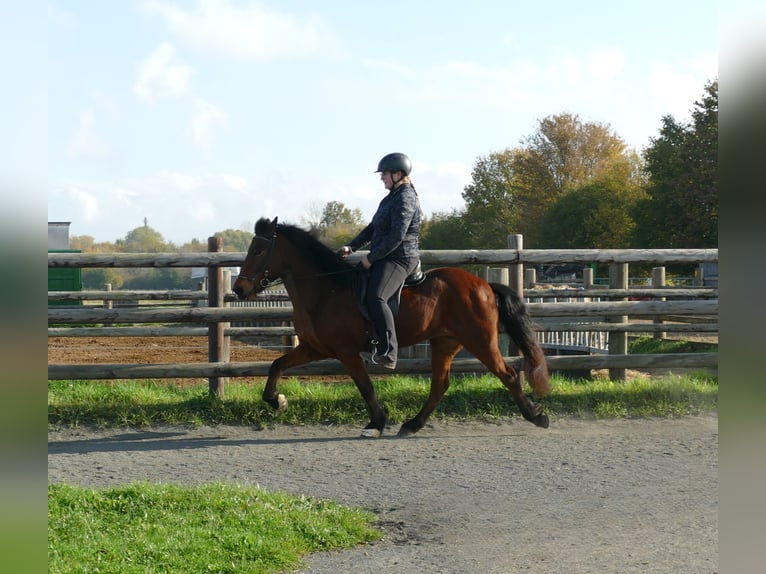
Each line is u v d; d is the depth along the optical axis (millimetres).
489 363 8109
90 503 5137
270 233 7977
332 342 7988
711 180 44562
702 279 24562
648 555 4547
